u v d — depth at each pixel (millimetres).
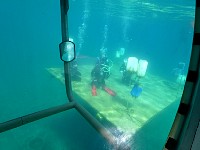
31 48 20734
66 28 2340
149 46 60062
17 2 43875
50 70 11570
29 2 42906
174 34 41281
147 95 9625
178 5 14828
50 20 67438
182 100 917
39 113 2227
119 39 69562
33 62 13391
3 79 9570
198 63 887
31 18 64812
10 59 13891
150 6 18266
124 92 9117
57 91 8703
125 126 5812
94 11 36688
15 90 8445
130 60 10125
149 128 5762
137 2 17484
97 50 26594
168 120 6613
